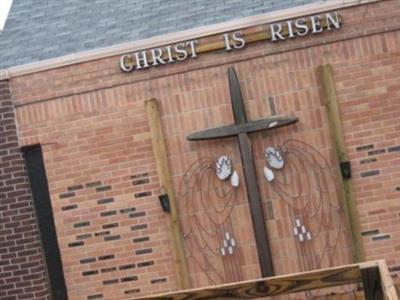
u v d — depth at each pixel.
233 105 6.73
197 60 6.87
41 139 7.13
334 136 6.62
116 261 7.04
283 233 6.75
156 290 6.96
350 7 6.63
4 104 7.13
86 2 7.84
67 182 7.11
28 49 7.42
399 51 6.59
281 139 6.77
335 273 3.91
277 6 6.92
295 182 6.73
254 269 6.79
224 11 7.09
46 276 7.17
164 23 7.19
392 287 3.22
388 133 6.61
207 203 6.87
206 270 6.87
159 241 6.96
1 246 7.13
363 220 6.63
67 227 7.12
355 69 6.64
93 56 7.01
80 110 7.07
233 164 6.83
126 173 7.01
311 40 6.70
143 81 6.96
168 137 6.93
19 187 7.12
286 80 6.74
